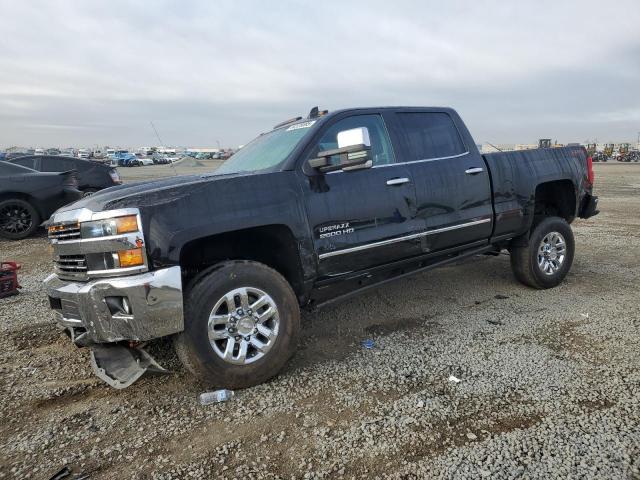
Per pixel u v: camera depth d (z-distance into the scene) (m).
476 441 2.54
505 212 4.75
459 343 3.87
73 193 10.02
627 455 2.37
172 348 3.91
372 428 2.71
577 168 5.52
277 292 3.28
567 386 3.08
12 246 8.93
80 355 3.91
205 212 3.05
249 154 4.36
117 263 2.86
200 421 2.87
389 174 3.97
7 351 4.01
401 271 4.27
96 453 2.58
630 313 4.43
